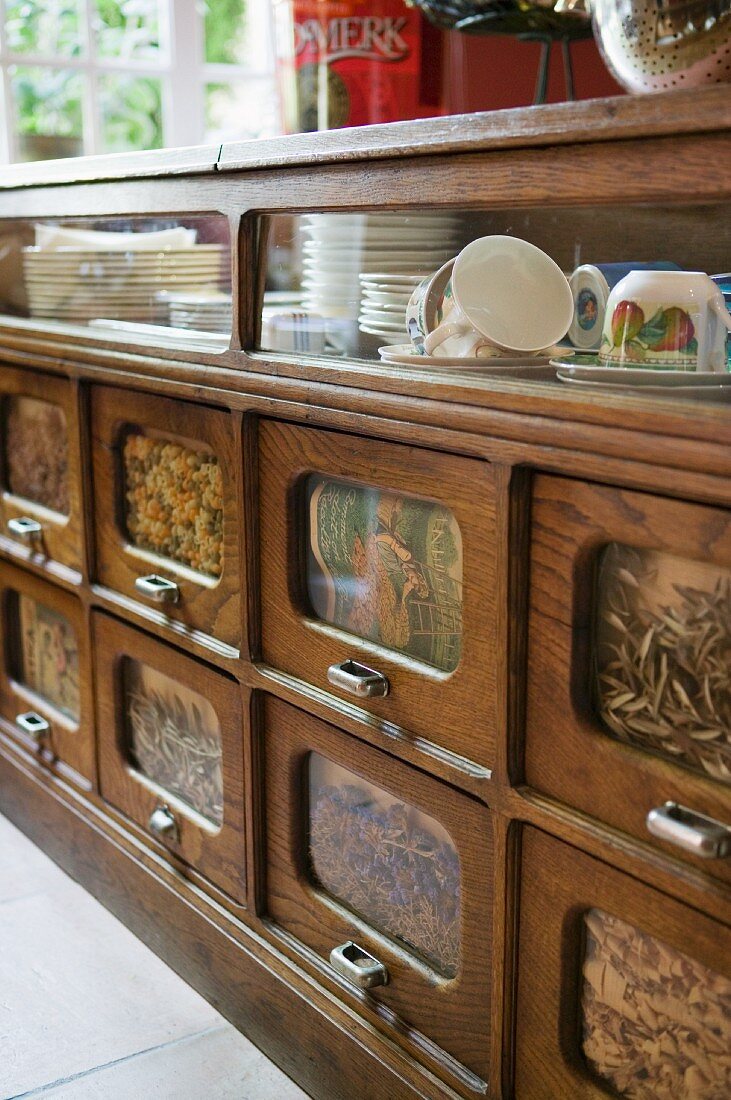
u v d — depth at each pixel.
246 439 1.35
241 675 1.42
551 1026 1.08
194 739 1.59
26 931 1.76
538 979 1.08
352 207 1.16
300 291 1.27
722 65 0.93
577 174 0.92
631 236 1.07
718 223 1.02
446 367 1.11
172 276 1.46
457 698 1.12
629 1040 1.02
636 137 0.87
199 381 1.41
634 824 0.96
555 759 1.03
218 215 1.36
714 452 0.83
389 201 1.11
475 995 1.15
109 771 1.80
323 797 1.36
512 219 1.07
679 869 0.92
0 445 2.00
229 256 1.34
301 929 1.41
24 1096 1.39
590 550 0.97
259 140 1.26
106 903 1.82
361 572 1.24
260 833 1.45
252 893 1.47
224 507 1.42
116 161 1.52
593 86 1.73
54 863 1.97
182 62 2.49
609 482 0.93
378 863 1.29
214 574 1.50
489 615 1.06
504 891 1.08
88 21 2.40
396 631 1.21
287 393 1.26
